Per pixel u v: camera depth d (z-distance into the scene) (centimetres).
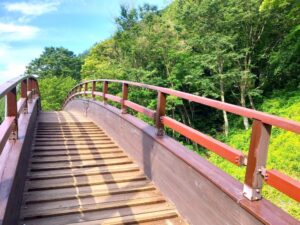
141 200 366
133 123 520
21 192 341
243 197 229
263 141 219
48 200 357
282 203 979
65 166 476
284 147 1298
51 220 313
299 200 184
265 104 1794
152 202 364
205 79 1908
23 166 372
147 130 459
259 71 1998
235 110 240
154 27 2386
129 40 2528
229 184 254
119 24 2833
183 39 2098
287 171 1162
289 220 197
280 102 1708
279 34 1850
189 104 2275
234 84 1958
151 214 333
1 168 291
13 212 267
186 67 2006
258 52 1933
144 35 2402
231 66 1931
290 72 1820
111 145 624
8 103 355
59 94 4391
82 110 1152
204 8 1870
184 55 2002
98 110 867
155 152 414
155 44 2250
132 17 2820
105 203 356
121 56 2697
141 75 2186
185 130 336
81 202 357
